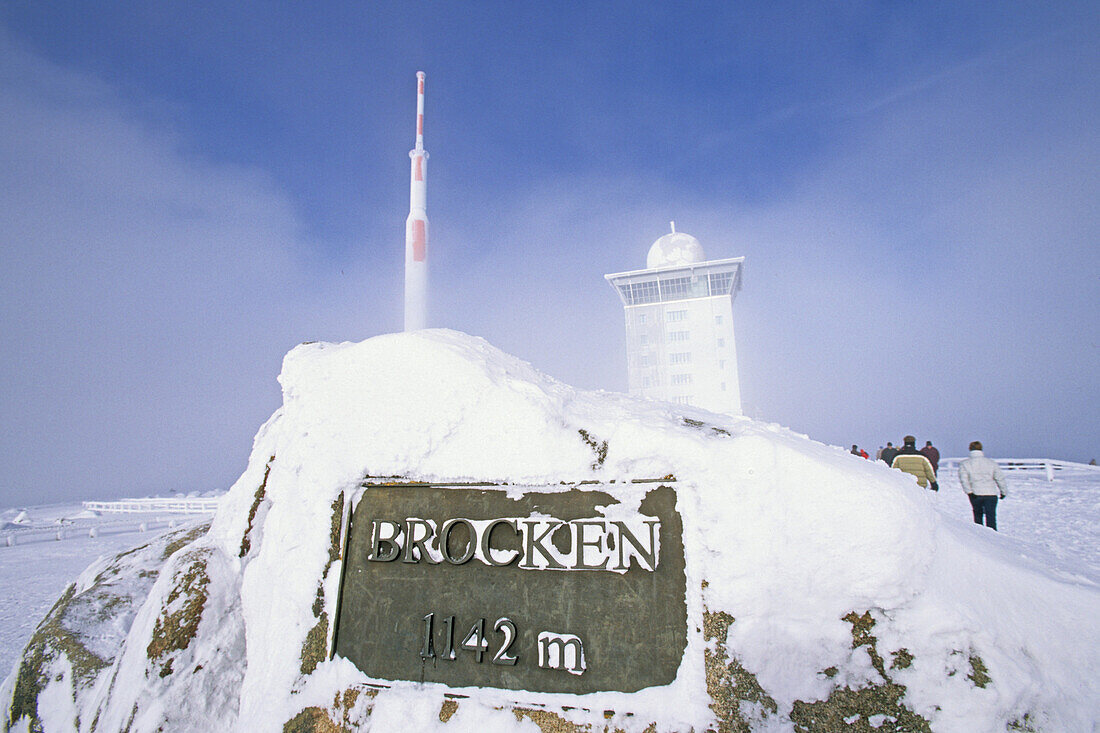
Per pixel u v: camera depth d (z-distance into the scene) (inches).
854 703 68.0
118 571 140.3
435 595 86.2
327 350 116.2
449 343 104.3
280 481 103.0
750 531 76.6
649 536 80.4
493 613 82.8
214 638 96.3
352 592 90.3
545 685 77.2
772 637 72.1
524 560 83.8
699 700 71.2
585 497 84.7
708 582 76.4
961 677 66.4
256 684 89.9
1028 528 349.1
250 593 100.7
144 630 99.7
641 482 83.4
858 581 71.6
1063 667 65.1
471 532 87.4
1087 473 716.7
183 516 953.5
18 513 1493.6
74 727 98.1
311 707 83.9
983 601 69.7
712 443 83.1
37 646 117.6
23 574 422.3
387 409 97.1
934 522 74.9
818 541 73.8
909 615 70.2
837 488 74.4
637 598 78.4
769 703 69.6
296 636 90.0
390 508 93.5
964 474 292.0
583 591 80.4
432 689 81.0
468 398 93.4
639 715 72.2
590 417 92.0
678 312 1658.5
